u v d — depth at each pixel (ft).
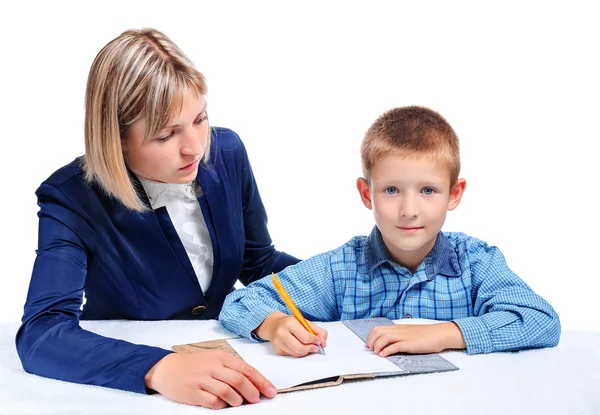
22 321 4.90
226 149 6.03
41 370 4.60
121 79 4.87
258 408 4.05
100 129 4.98
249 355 4.79
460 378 4.38
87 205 5.39
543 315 4.97
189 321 5.57
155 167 5.06
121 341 4.58
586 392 4.17
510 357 4.76
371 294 5.55
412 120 5.13
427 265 5.47
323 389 4.26
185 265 5.78
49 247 5.22
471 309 5.47
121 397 4.26
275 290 5.54
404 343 4.73
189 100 4.89
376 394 4.16
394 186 5.08
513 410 3.96
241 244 6.13
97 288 5.70
